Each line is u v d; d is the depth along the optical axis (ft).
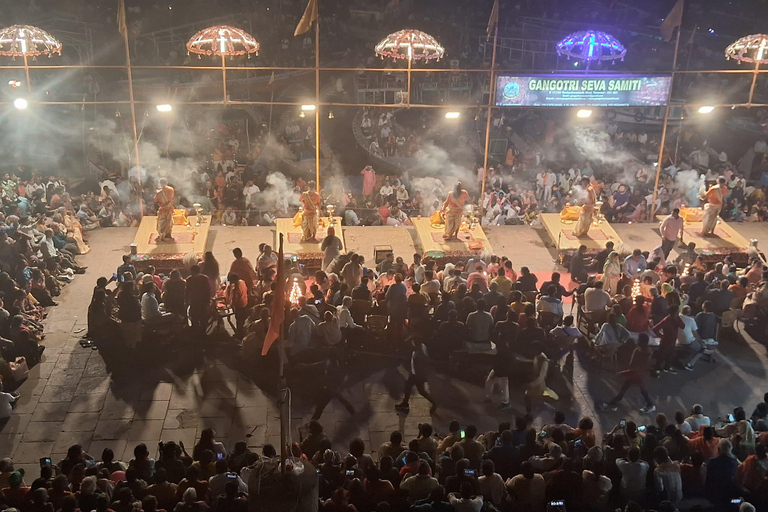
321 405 49.65
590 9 139.95
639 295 56.85
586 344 58.39
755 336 61.52
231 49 73.26
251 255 75.41
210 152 112.06
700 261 73.00
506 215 88.38
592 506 38.27
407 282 62.85
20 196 81.51
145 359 56.39
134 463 39.19
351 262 62.34
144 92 116.88
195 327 58.70
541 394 50.88
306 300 55.77
